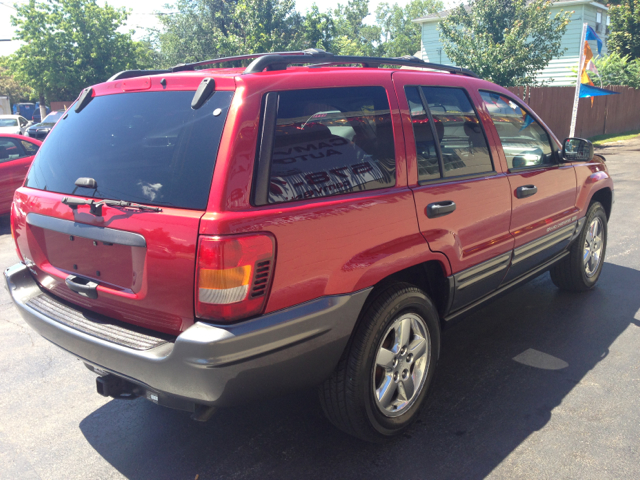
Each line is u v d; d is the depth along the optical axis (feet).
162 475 8.68
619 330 13.58
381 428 9.00
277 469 8.71
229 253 6.72
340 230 7.89
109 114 8.70
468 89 11.19
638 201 29.43
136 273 7.62
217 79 7.58
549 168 13.03
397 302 8.80
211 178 7.00
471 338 13.42
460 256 10.16
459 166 10.38
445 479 8.34
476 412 10.14
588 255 15.83
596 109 72.38
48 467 8.96
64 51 102.32
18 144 30.53
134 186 7.70
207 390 7.08
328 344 7.92
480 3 60.85
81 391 11.49
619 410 10.07
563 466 8.55
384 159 8.91
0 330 14.84
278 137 7.51
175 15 119.34
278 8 83.61
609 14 90.79
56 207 8.63
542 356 12.32
